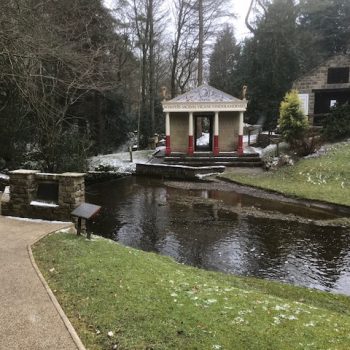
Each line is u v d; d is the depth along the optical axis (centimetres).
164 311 489
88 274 608
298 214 1408
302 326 475
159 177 2373
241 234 1173
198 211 1470
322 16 3794
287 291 730
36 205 1000
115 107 3228
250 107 3812
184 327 451
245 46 4216
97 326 454
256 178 2080
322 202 1541
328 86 2991
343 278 850
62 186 977
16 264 660
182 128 2869
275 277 852
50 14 1730
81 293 542
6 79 1544
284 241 1104
